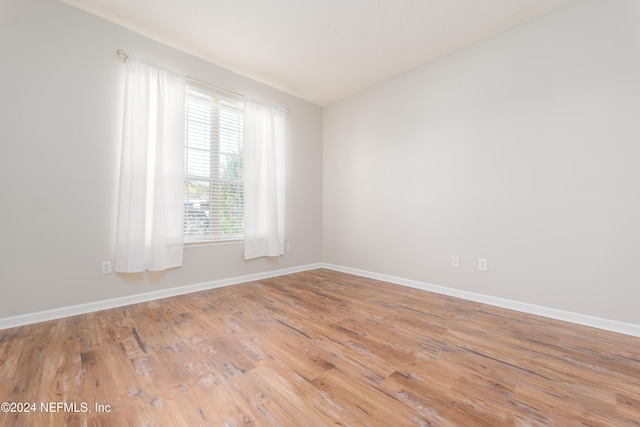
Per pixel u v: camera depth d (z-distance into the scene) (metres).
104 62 2.42
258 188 3.46
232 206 3.36
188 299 2.72
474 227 2.73
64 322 2.13
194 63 2.97
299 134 4.06
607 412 1.19
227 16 2.38
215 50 2.89
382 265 3.57
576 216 2.18
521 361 1.60
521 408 1.21
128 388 1.33
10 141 2.03
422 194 3.15
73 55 2.28
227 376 1.44
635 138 1.95
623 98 1.99
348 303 2.63
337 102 4.18
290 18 2.39
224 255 3.24
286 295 2.88
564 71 2.23
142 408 1.20
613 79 2.03
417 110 3.21
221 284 3.21
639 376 1.46
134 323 2.12
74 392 1.30
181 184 2.80
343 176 4.09
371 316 2.29
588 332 2.00
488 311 2.43
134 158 2.48
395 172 3.43
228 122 3.33
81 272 2.32
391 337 1.90
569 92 2.21
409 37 2.65
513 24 2.45
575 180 2.18
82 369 1.49
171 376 1.43
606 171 2.06
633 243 1.96
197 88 3.02
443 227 2.97
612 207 2.03
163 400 1.25
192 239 3.02
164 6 2.26
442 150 2.98
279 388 1.34
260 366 1.54
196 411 1.19
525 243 2.42
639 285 1.93
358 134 3.88
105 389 1.32
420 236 3.17
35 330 1.98
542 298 2.33
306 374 1.46
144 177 2.53
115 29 2.48
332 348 1.75
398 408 1.21
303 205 4.12
